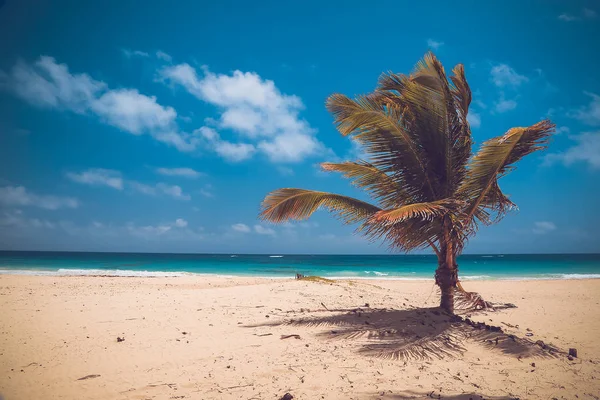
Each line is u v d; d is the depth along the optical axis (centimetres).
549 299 1322
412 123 866
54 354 592
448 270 859
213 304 1035
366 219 771
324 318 848
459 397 446
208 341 668
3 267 3766
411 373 524
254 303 1055
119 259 6875
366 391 461
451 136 837
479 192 802
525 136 755
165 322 812
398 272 3856
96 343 652
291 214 879
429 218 749
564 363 579
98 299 1112
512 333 762
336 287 1334
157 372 521
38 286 1484
